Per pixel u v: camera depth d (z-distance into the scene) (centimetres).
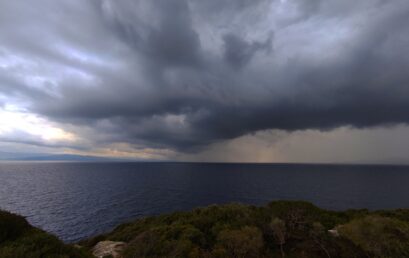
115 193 9762
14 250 937
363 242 1747
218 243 1922
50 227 5166
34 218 5784
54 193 9494
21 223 1206
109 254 1864
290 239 2069
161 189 10906
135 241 1923
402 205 7131
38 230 1227
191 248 1812
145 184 12862
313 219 2400
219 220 2484
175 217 3027
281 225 2075
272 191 10162
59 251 1036
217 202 7750
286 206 2678
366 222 1864
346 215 2788
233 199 8244
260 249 1902
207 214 2808
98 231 4962
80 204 7494
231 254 1784
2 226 1116
